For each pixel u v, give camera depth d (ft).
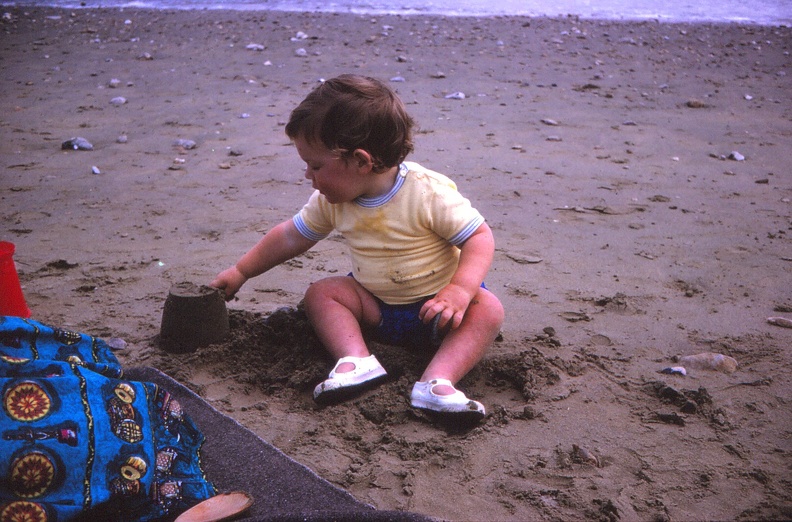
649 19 53.83
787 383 10.29
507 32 44.98
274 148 22.18
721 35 47.03
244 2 56.95
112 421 7.50
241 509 7.39
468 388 10.10
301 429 9.19
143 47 38.24
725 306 12.81
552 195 18.76
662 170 21.20
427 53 37.58
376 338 10.72
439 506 7.88
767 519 7.74
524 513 7.79
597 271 14.20
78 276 13.48
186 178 19.49
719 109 28.89
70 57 35.81
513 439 8.96
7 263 11.20
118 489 7.13
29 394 7.17
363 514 7.06
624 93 30.86
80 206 17.31
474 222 9.84
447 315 9.20
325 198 10.29
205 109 26.55
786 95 31.76
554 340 11.21
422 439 8.95
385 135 9.27
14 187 18.49
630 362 10.82
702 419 9.43
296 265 14.08
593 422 9.33
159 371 9.95
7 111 26.03
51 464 6.88
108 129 23.99
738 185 20.07
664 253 15.21
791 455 8.75
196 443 8.32
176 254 14.58
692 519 7.72
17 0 56.34
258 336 10.98
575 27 48.06
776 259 15.01
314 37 40.96
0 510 6.57
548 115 26.86
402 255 9.97
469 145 22.95
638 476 8.36
